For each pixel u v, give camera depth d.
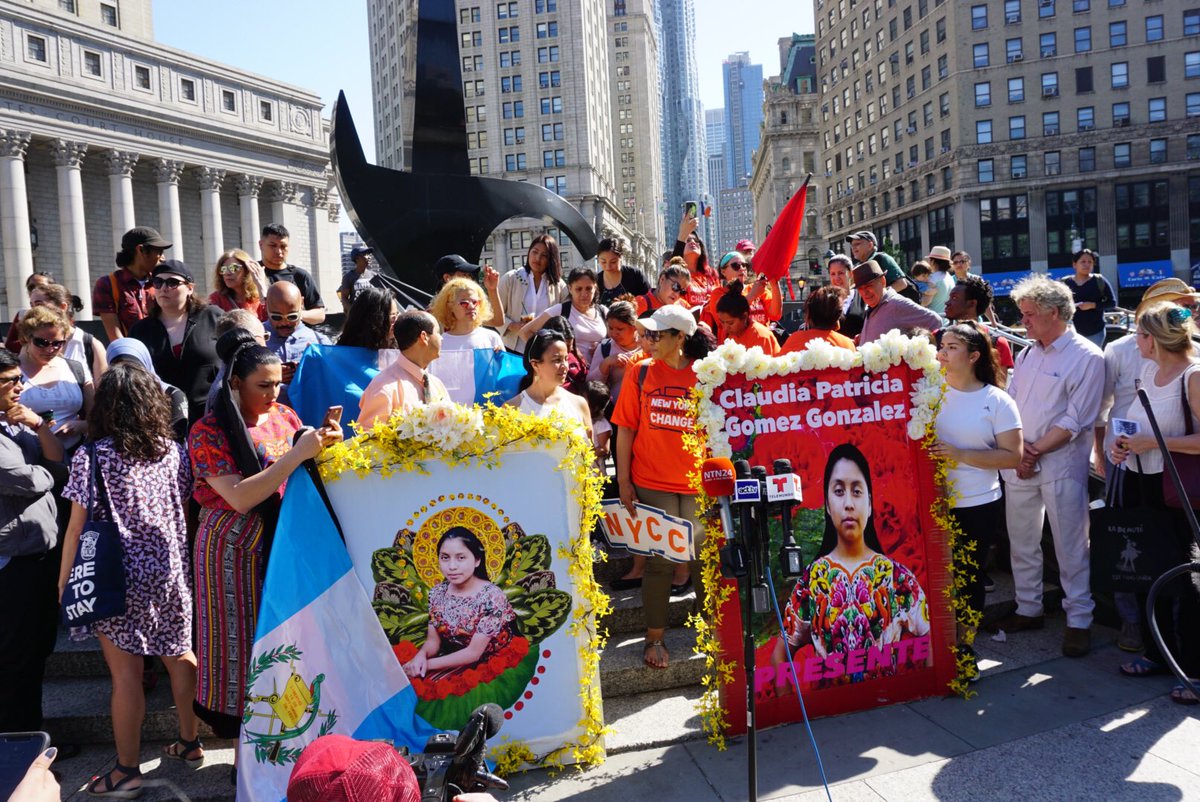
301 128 55.84
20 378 3.99
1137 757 3.51
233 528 3.33
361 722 3.27
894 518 4.04
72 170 42.59
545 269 7.09
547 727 3.57
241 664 3.30
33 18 40.47
